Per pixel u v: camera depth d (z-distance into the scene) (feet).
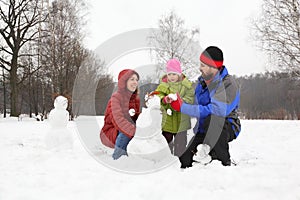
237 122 12.41
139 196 8.34
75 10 64.03
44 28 70.08
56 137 15.74
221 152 11.74
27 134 24.03
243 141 19.33
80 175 10.38
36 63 77.66
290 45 52.47
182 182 9.30
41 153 14.16
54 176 10.34
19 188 9.14
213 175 9.80
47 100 70.69
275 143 18.20
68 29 62.34
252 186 8.86
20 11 69.82
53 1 65.51
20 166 11.89
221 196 8.27
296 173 10.05
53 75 55.52
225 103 11.73
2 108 137.69
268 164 11.76
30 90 95.66
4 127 32.68
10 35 69.77
